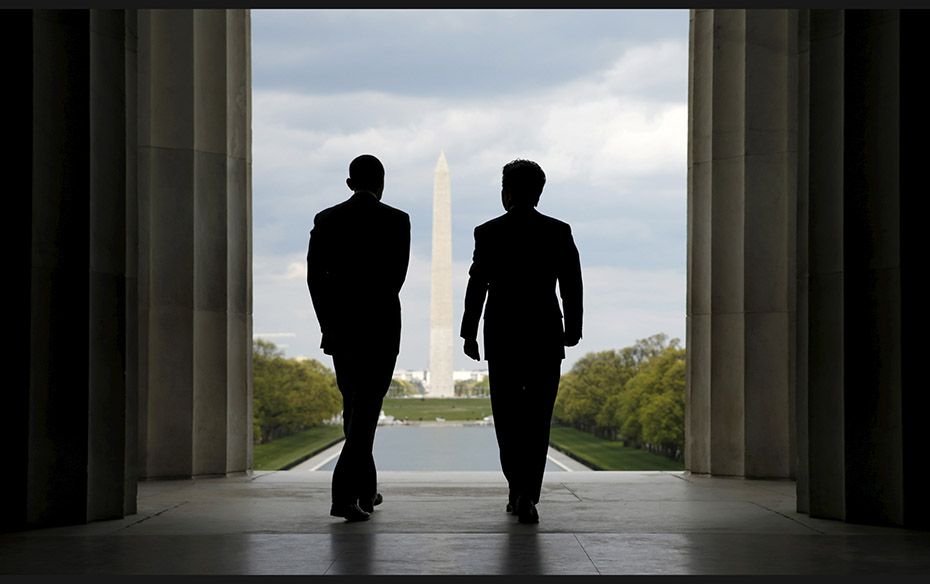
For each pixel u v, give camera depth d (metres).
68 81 10.09
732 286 16.12
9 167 9.80
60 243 10.00
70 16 10.12
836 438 10.20
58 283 9.97
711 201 16.33
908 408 9.75
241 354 16.36
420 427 144.00
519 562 7.65
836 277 10.24
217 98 16.12
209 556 7.97
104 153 10.35
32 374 9.75
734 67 16.23
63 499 9.85
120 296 10.48
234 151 16.47
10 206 9.78
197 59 15.97
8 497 9.63
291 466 73.69
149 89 15.62
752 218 15.96
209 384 15.79
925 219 9.83
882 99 10.02
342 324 10.13
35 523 9.69
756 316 15.87
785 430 15.61
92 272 10.12
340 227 10.22
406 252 10.30
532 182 10.28
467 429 138.00
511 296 10.07
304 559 7.81
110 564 7.66
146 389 15.34
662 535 9.01
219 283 16.02
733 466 15.83
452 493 12.53
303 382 112.25
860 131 10.12
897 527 9.67
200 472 15.58
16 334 9.75
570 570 7.32
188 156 15.73
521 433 10.07
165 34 15.78
